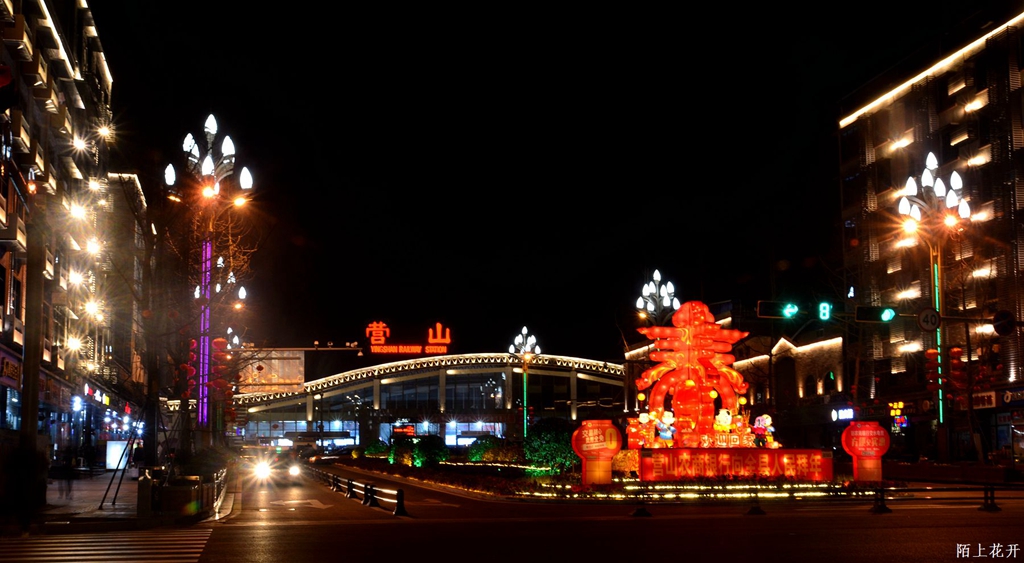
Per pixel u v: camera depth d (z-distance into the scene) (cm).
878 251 7456
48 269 4225
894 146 7369
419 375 13475
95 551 1811
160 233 3114
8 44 3722
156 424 2844
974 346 6156
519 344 6875
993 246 6094
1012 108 6003
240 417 8706
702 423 3703
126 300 6247
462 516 2647
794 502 3177
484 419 13012
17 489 2300
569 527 2252
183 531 2228
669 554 1692
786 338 8281
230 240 3791
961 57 6600
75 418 5875
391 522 2438
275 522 2467
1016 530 2128
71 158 4819
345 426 13575
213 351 4281
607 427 3319
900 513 2694
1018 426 5647
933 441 6494
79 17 5444
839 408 7288
